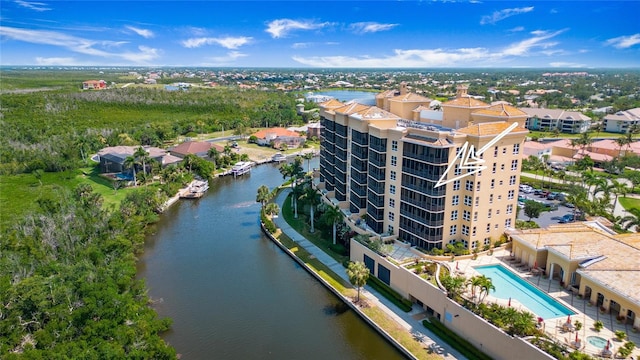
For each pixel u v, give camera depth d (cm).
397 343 5212
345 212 8656
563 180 11638
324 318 5928
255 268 7425
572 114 19000
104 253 6838
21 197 10531
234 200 11344
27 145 14650
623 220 7712
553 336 4603
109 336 4706
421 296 5809
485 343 4866
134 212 8850
